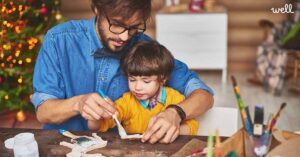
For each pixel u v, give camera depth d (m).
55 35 1.23
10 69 2.38
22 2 2.39
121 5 0.98
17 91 2.45
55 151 0.98
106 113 1.03
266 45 3.27
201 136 1.05
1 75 2.44
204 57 3.54
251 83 3.45
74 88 1.26
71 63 1.23
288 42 3.09
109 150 0.98
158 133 1.01
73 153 0.96
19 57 2.41
